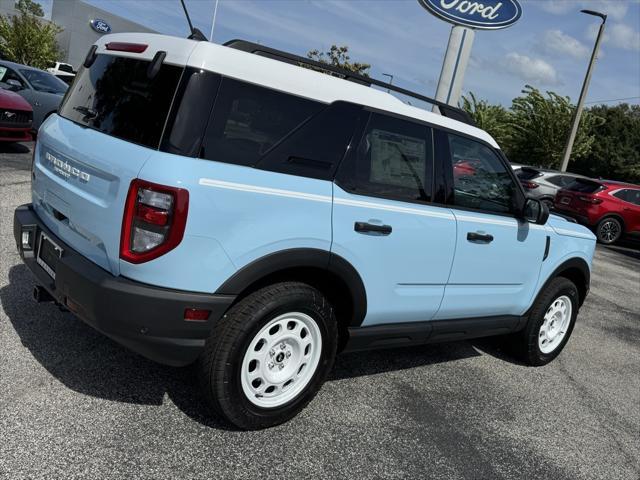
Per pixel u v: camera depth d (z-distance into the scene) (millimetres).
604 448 3658
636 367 5379
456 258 3775
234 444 2906
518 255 4293
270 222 2789
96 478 2465
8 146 10641
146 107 2729
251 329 2807
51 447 2604
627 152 40750
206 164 2619
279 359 3041
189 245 2578
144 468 2590
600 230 14430
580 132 31891
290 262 2902
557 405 4176
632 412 4305
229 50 2764
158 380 3369
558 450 3516
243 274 2750
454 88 13797
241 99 2746
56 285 2898
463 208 3846
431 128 3641
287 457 2887
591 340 6012
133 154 2633
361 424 3348
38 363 3303
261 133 2814
